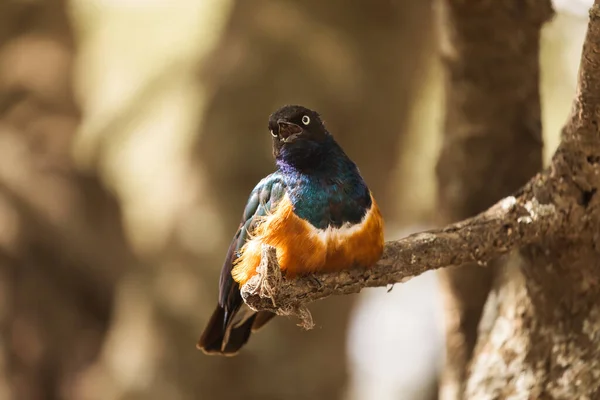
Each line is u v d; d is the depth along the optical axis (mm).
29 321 14609
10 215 14781
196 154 14008
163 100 16219
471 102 7773
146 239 15547
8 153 15141
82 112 16250
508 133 7773
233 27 14352
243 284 6262
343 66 13922
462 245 6020
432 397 18828
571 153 5805
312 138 6367
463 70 7738
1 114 15578
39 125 15547
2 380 14297
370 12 14305
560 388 6148
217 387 13539
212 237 13711
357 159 14477
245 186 13617
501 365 6508
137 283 14781
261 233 6266
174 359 13828
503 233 6020
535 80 7773
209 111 13945
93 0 16969
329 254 6082
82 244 15250
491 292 7035
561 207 5945
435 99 16453
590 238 6008
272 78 13688
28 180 15070
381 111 14453
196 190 13945
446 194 8078
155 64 16516
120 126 16188
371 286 6176
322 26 14180
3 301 14430
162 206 14984
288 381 13383
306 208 6160
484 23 7473
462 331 7852
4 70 15750
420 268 6070
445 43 7836
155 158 15984
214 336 7023
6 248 14609
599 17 5094
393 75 14508
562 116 15102
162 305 14078
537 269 6336
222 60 14109
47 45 15938
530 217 5996
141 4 16906
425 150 16984
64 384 14711
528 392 6289
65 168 15469
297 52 13820
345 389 14203
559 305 6250
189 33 16484
